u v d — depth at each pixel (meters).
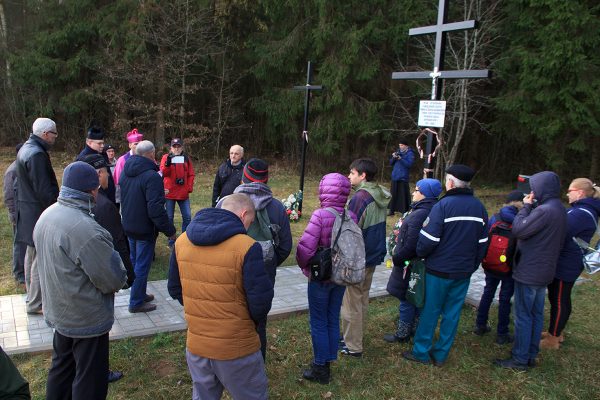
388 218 9.77
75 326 2.57
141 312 4.47
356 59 13.84
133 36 14.84
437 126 4.41
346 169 16.95
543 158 16.03
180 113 15.77
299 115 16.12
